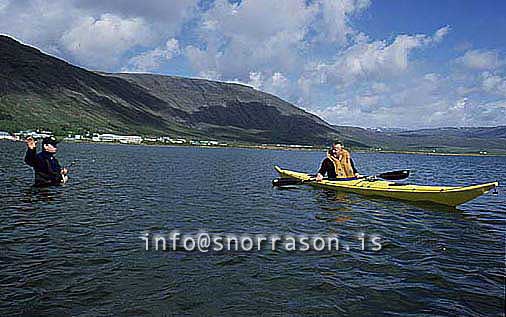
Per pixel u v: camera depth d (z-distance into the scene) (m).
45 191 5.88
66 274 2.61
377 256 3.15
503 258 3.16
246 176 10.16
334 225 4.25
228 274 2.68
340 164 6.90
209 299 2.29
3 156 13.69
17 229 3.67
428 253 3.26
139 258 2.97
